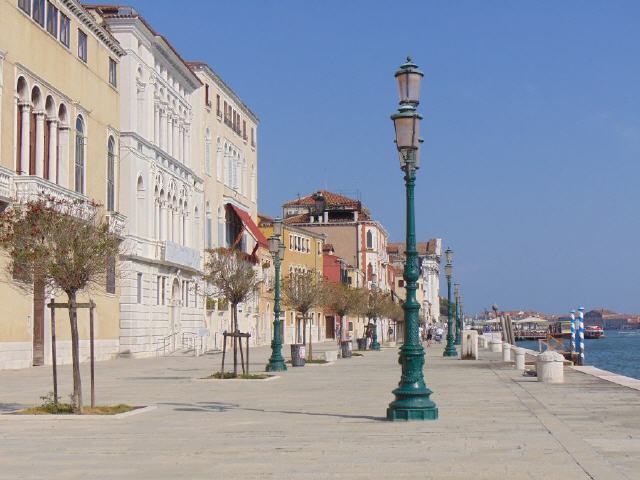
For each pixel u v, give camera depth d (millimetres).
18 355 37625
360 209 126625
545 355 28516
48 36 41625
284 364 37562
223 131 75500
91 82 47188
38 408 18906
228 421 17422
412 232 17234
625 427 15891
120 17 51906
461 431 15367
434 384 28188
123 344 51469
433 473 11164
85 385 28719
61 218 19547
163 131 58906
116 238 20688
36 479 11023
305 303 48250
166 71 59906
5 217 20141
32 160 40281
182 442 14305
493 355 55875
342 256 123938
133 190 52094
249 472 11398
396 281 165625
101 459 12602
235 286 32875
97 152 47969
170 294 59250
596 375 32188
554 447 13352
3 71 36812
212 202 71750
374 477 10922
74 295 18938
